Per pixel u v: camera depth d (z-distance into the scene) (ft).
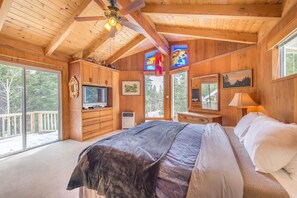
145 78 19.19
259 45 9.66
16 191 6.68
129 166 4.45
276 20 7.45
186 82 16.43
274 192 3.09
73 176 5.16
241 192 3.18
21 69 11.61
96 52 15.96
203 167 3.74
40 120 13.30
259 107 9.58
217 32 11.28
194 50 15.37
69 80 14.75
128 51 16.79
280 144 3.88
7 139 11.43
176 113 17.78
